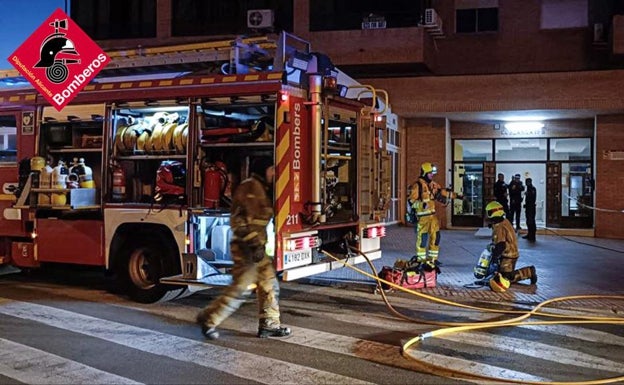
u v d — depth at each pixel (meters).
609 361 6.20
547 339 7.04
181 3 23.86
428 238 10.46
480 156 21.69
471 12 21.61
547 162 20.97
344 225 9.08
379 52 19.41
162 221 8.50
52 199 9.19
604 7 20.48
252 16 21.72
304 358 6.15
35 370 5.71
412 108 19.75
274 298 6.95
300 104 8.11
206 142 8.34
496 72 21.47
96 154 9.71
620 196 19.14
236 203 6.75
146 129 8.97
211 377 5.55
